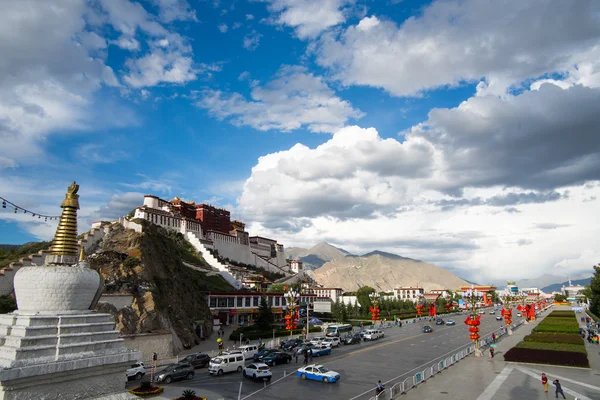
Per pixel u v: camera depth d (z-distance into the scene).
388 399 34.31
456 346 69.06
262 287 128.50
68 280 23.44
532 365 50.91
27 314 22.67
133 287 57.94
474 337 58.41
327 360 54.88
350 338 71.62
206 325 75.19
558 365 50.47
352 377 43.84
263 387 38.97
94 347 23.56
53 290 23.22
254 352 55.69
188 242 139.88
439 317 134.25
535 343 65.81
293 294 75.56
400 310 151.00
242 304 97.56
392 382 41.25
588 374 45.81
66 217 25.38
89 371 22.77
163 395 34.72
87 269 24.67
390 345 69.88
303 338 72.00
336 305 116.62
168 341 52.97
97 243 70.31
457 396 35.59
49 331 22.22
